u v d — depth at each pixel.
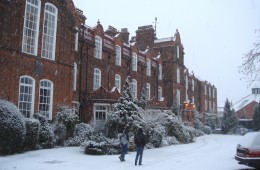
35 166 12.91
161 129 27.22
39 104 21.27
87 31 30.05
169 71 47.38
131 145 20.14
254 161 12.61
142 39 49.03
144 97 31.22
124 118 21.55
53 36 22.95
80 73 28.20
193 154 20.12
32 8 21.36
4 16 19.03
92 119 26.78
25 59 20.31
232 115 58.25
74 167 13.20
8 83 19.02
